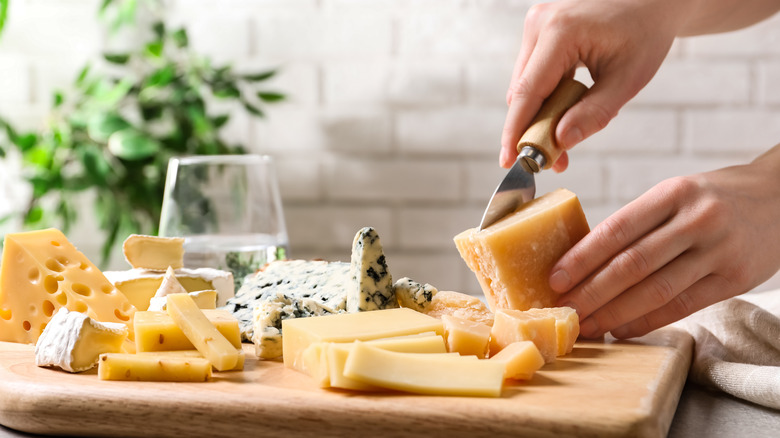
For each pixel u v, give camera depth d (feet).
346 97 6.69
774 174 3.04
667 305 2.94
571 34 3.08
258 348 2.71
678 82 6.48
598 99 3.06
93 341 2.53
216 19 6.71
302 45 6.68
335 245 6.81
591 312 2.89
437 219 6.72
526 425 2.02
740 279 2.92
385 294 2.98
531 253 2.94
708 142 6.52
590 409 2.06
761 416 2.50
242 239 3.76
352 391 2.24
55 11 6.77
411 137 6.67
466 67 6.58
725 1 4.09
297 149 6.75
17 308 2.99
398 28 6.60
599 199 6.63
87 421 2.25
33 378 2.42
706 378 2.79
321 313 2.87
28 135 5.81
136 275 3.39
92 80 6.33
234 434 2.17
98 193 6.02
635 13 3.18
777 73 6.41
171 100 5.97
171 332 2.64
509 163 3.28
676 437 2.29
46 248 3.06
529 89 3.11
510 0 6.51
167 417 2.20
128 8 6.14
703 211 2.80
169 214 3.73
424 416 2.07
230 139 6.77
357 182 6.74
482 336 2.53
